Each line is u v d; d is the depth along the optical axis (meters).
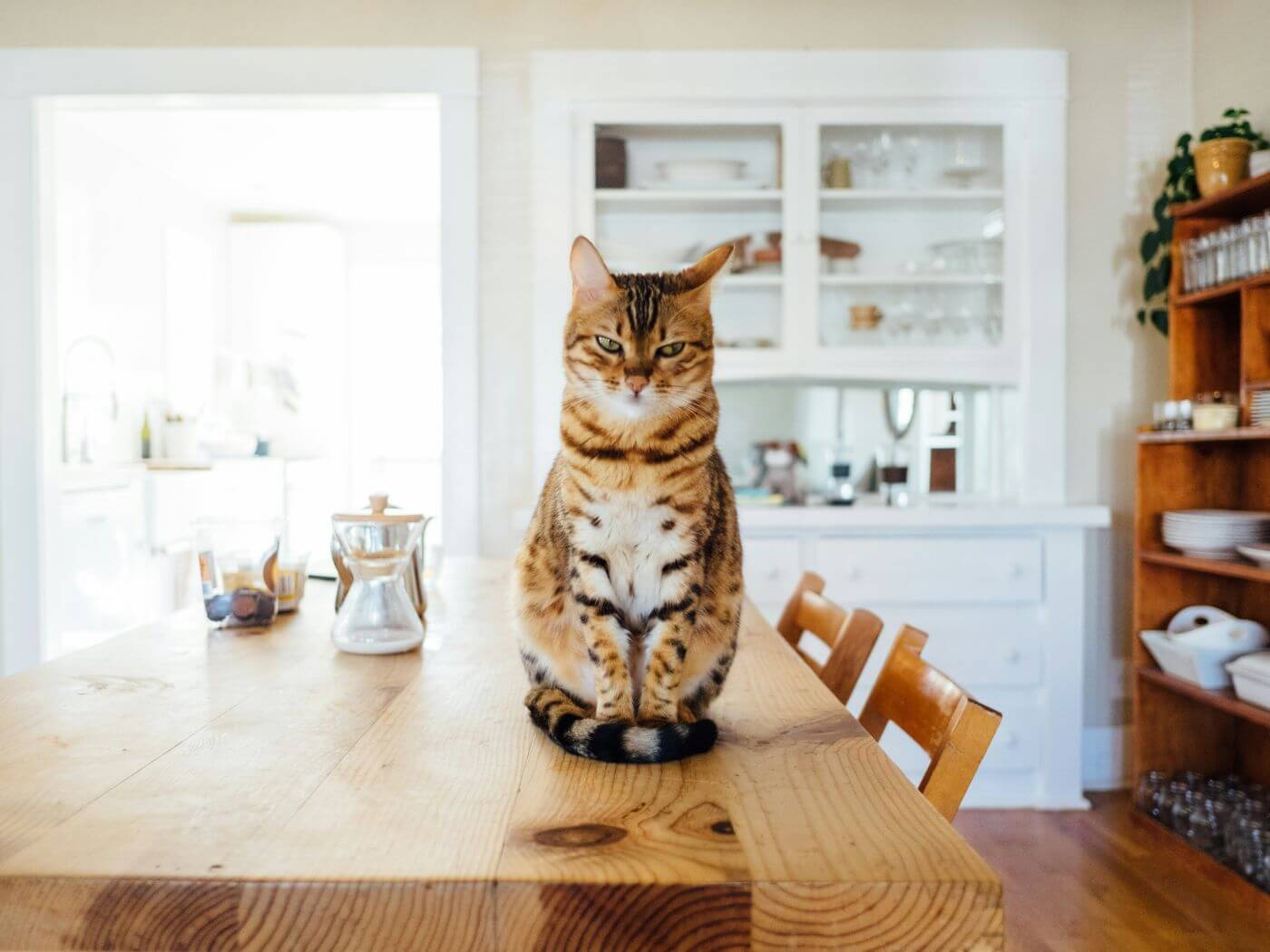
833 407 3.19
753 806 0.69
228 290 6.02
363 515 1.22
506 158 2.86
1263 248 2.27
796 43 2.87
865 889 0.55
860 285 2.95
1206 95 2.84
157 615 4.16
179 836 0.63
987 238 2.96
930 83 2.85
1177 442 2.61
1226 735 2.67
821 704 1.00
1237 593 2.63
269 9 2.83
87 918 0.56
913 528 2.74
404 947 0.56
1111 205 2.92
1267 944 1.94
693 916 0.55
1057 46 2.89
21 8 2.80
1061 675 2.80
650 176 2.93
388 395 6.56
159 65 2.80
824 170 2.92
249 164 4.96
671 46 2.86
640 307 0.90
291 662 1.17
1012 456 2.98
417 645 1.26
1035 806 2.79
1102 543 2.94
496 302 2.88
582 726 0.81
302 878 0.56
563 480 0.91
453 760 0.80
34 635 2.85
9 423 2.84
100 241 4.44
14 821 0.66
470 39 2.85
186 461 4.62
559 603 0.95
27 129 2.81
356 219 6.31
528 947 0.56
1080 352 2.93
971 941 0.55
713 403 0.93
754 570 2.75
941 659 2.79
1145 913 2.09
